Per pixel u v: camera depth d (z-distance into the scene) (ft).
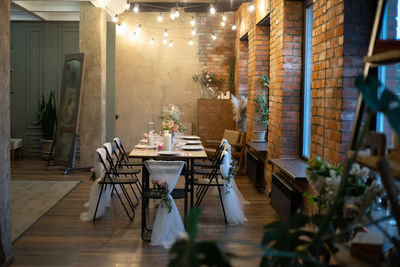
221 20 35.50
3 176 12.07
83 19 27.25
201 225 16.65
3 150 12.06
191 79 35.91
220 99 33.91
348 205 7.14
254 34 25.45
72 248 13.89
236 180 26.37
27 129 34.81
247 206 19.92
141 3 32.24
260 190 23.47
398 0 9.64
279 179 17.17
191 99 36.01
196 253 4.27
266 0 21.54
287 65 18.52
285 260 5.87
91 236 15.20
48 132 32.65
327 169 8.11
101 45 27.32
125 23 35.63
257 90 25.70
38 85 34.60
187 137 26.05
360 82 4.96
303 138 18.26
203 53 35.76
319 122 13.55
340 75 11.73
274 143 19.93
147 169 14.98
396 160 5.82
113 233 15.58
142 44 35.76
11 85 34.63
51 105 32.86
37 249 13.74
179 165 14.74
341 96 11.65
